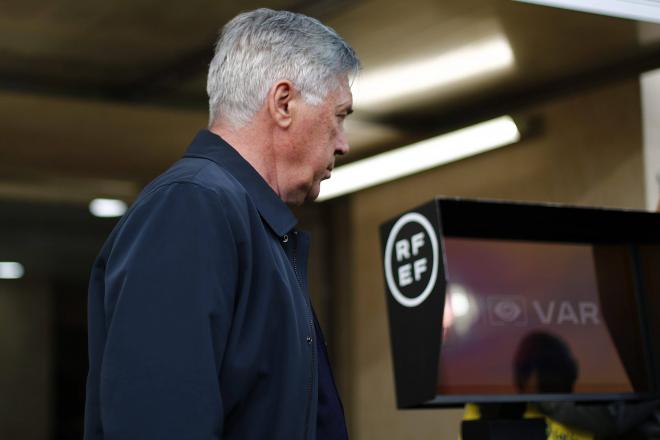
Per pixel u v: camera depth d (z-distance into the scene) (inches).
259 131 80.1
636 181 262.5
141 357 66.3
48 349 727.1
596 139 275.0
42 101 292.8
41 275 695.1
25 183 392.8
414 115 311.1
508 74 275.1
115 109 301.9
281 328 74.4
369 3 221.3
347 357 383.2
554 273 119.6
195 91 292.4
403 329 107.3
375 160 335.9
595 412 116.7
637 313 122.0
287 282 76.5
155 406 65.4
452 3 220.7
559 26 237.0
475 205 108.0
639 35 241.4
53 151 350.0
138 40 253.4
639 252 124.3
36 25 242.8
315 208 390.3
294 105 80.0
